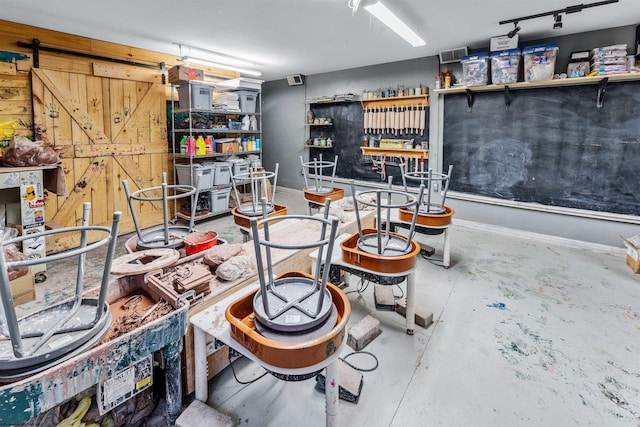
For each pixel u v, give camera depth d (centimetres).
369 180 610
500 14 338
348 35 402
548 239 443
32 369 113
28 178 308
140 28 374
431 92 518
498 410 176
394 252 226
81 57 405
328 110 650
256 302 154
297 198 700
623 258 386
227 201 551
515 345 229
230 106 540
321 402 183
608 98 390
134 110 465
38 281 318
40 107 377
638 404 179
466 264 366
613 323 254
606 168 401
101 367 130
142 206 488
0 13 328
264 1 300
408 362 212
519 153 454
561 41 410
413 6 315
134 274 176
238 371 206
